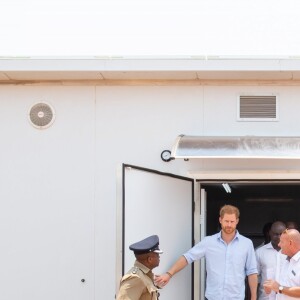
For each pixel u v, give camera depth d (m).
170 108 6.86
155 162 6.84
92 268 6.72
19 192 6.83
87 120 6.87
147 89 6.88
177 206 6.69
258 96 6.86
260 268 6.82
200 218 7.03
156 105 6.87
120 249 5.85
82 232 6.76
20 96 6.91
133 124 6.86
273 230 6.75
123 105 6.88
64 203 6.80
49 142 6.86
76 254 6.75
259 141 6.45
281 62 6.49
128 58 6.54
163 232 6.46
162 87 6.88
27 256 6.76
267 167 6.79
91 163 6.83
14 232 6.79
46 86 6.91
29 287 6.74
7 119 6.90
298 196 9.91
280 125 6.84
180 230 6.73
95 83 6.90
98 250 6.74
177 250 6.67
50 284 6.73
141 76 6.76
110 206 6.78
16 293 6.74
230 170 6.80
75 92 6.90
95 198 6.79
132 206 6.05
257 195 9.84
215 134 6.84
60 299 6.71
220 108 6.86
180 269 6.45
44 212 6.80
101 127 6.86
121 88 6.89
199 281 6.98
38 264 6.75
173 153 6.32
